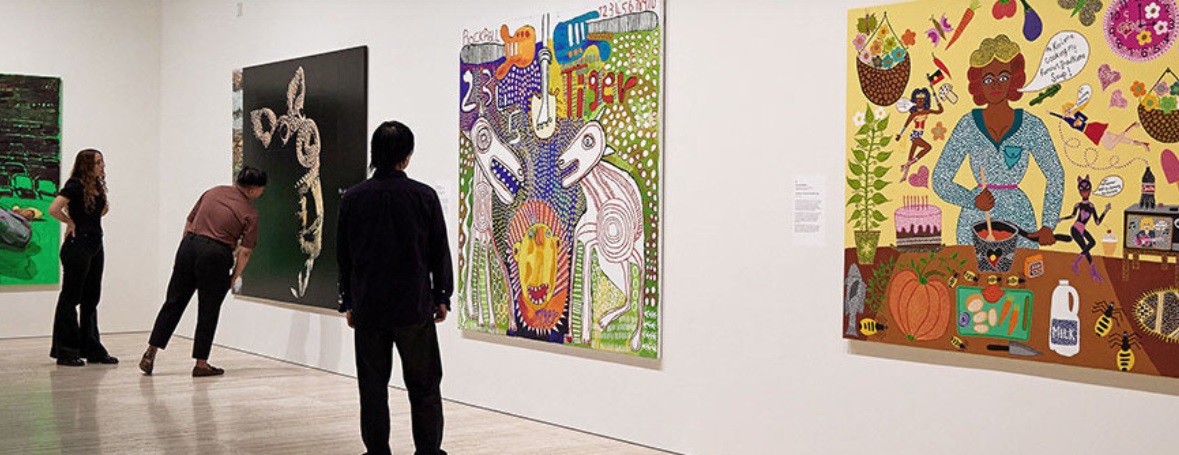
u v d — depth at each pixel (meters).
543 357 6.54
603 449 5.81
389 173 5.05
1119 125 4.11
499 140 6.75
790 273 5.19
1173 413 4.02
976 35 4.49
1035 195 4.34
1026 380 4.41
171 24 10.62
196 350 8.05
